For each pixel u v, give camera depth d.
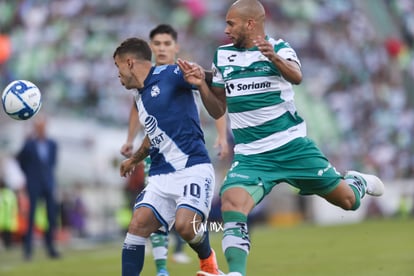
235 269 22.59
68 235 74.94
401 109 112.31
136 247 25.11
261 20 24.39
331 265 38.12
